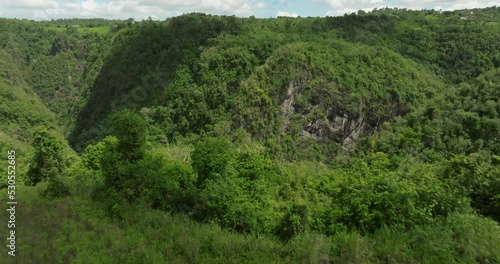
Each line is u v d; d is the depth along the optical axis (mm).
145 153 12898
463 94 40531
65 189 13453
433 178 9625
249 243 7637
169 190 11922
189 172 12828
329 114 60000
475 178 10172
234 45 68312
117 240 8039
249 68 64625
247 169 14344
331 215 9430
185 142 58406
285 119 58719
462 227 6918
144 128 12836
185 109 64438
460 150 29828
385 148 37094
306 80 60344
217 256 7137
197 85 66812
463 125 32781
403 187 8742
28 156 36750
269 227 10516
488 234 6621
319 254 6691
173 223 9352
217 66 66188
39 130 22406
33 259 7055
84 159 21797
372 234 8008
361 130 60781
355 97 59312
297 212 9719
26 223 9172
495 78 38375
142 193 11703
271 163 21328
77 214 10242
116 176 12148
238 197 11508
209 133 56344
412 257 6230
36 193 13844
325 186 19562
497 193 9570
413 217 8047
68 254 7289
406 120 47219
